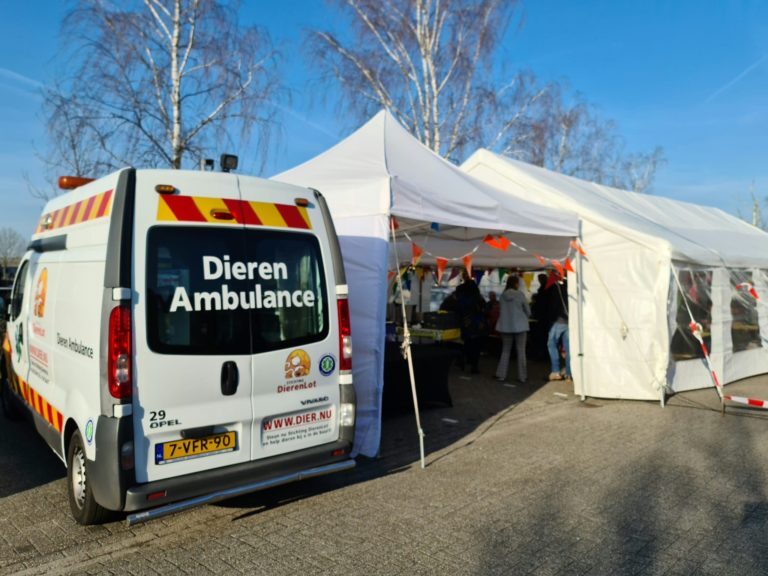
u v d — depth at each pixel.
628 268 7.98
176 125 12.61
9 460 5.27
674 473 5.06
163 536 3.81
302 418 4.08
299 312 4.09
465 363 11.29
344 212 5.68
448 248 9.64
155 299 3.49
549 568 3.38
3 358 6.49
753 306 10.34
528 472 5.10
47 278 4.64
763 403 6.79
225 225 3.82
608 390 8.11
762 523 4.00
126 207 3.48
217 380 3.67
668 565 3.41
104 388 3.37
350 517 4.12
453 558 3.50
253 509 4.27
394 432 6.45
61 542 3.69
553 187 8.81
